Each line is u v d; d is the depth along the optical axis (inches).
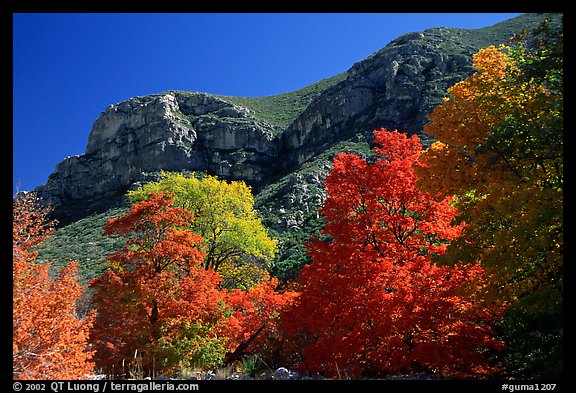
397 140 594.2
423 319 444.1
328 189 579.2
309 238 1747.0
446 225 538.0
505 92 433.7
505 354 499.5
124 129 4414.4
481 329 464.4
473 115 450.0
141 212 778.8
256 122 4296.3
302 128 3823.8
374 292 478.9
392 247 534.9
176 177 1456.7
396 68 3255.4
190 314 724.0
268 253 1481.3
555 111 373.1
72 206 3878.0
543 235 344.2
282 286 1011.3
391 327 457.1
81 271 1704.0
